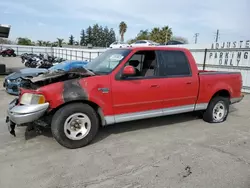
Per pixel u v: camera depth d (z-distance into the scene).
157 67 4.13
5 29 13.07
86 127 3.59
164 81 4.14
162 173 2.83
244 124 5.07
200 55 12.46
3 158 3.16
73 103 3.46
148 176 2.76
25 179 2.65
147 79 3.97
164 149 3.57
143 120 5.14
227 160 3.23
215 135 4.28
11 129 3.63
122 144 3.74
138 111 3.98
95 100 3.51
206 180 2.69
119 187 2.53
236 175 2.82
